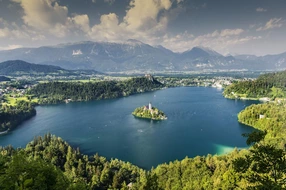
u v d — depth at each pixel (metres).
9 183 39.41
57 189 44.78
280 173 27.91
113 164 123.06
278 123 183.50
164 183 94.38
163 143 170.62
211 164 101.62
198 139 177.62
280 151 27.33
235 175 50.41
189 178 93.31
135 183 95.88
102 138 184.12
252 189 28.28
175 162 111.31
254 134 29.34
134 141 176.00
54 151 132.38
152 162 139.25
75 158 126.88
